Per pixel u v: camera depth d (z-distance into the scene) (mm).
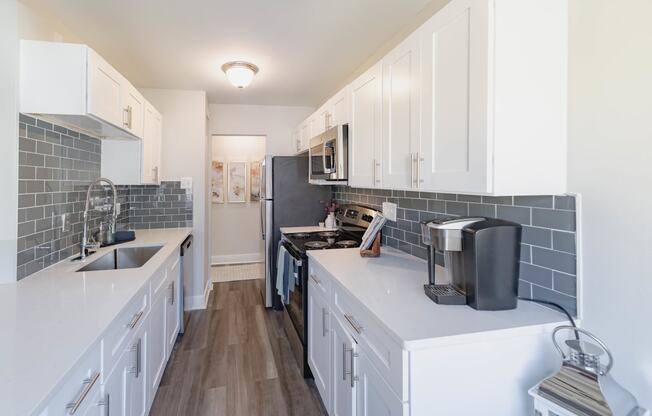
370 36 2279
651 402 937
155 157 3047
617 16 995
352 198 3150
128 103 2186
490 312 1184
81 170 2219
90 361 1037
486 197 1519
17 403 718
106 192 2680
